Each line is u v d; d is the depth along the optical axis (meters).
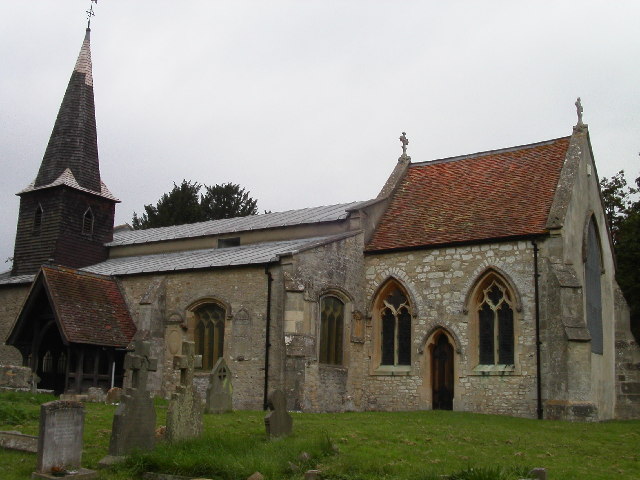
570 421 22.53
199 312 27.42
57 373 29.06
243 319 25.77
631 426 21.83
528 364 24.05
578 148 27.89
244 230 32.44
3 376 24.42
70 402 12.64
